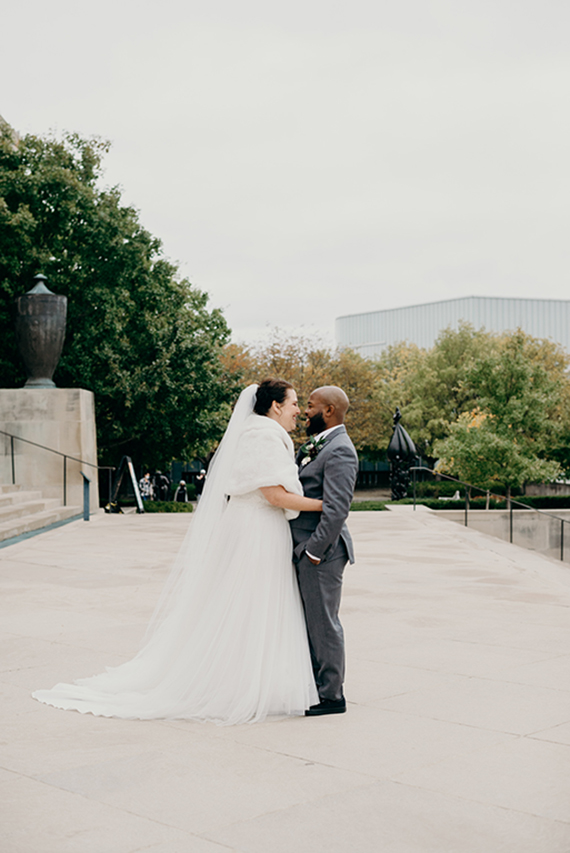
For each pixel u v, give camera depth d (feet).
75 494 62.23
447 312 382.42
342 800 11.05
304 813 10.62
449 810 10.73
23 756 12.77
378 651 20.24
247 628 15.12
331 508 14.82
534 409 116.37
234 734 13.98
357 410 178.81
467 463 114.93
